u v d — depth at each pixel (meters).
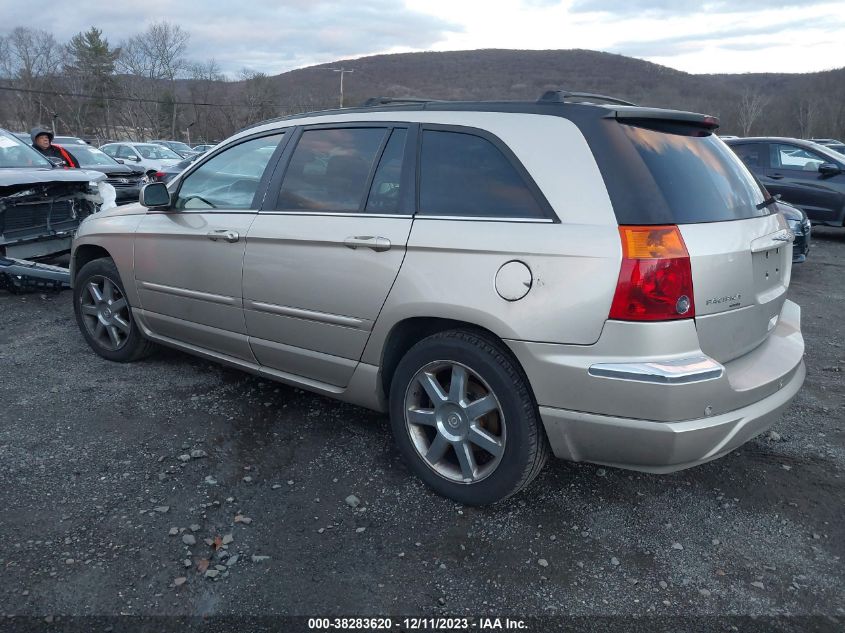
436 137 3.14
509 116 2.97
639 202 2.59
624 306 2.53
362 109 3.51
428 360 3.07
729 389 2.62
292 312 3.54
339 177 3.44
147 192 4.03
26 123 74.25
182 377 4.60
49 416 3.96
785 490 3.33
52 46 75.25
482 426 3.02
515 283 2.72
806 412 4.27
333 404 4.20
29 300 6.73
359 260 3.21
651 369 2.51
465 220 2.92
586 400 2.64
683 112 3.00
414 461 3.23
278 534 2.89
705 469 3.51
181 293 4.15
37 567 2.63
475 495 3.02
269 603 2.49
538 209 2.76
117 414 4.00
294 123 3.77
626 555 2.81
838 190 10.89
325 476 3.36
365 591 2.56
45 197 7.12
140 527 2.90
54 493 3.14
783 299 3.29
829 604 2.55
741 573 2.71
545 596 2.56
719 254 2.67
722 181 3.02
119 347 4.80
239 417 3.99
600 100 3.18
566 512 3.09
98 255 5.01
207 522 2.96
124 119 76.50
